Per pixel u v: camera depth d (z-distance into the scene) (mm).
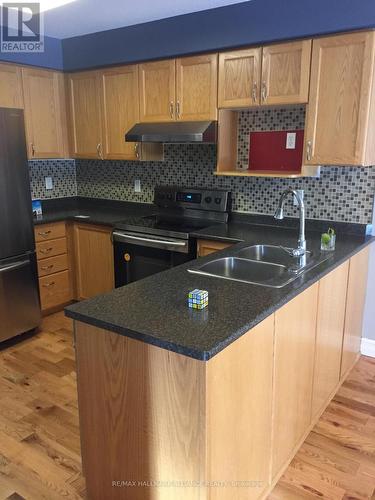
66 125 3838
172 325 1363
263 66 2641
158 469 1451
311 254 2256
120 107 3441
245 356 1447
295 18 2455
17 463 1983
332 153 2506
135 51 3197
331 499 1790
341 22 2314
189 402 1304
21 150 3021
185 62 2984
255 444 1628
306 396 2074
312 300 1953
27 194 3115
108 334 1465
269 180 3127
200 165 3467
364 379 2688
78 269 3787
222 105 2875
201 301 1493
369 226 2762
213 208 3361
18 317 3184
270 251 2490
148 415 1426
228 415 1402
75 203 4363
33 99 3516
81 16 2979
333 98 2441
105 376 1519
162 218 3520
